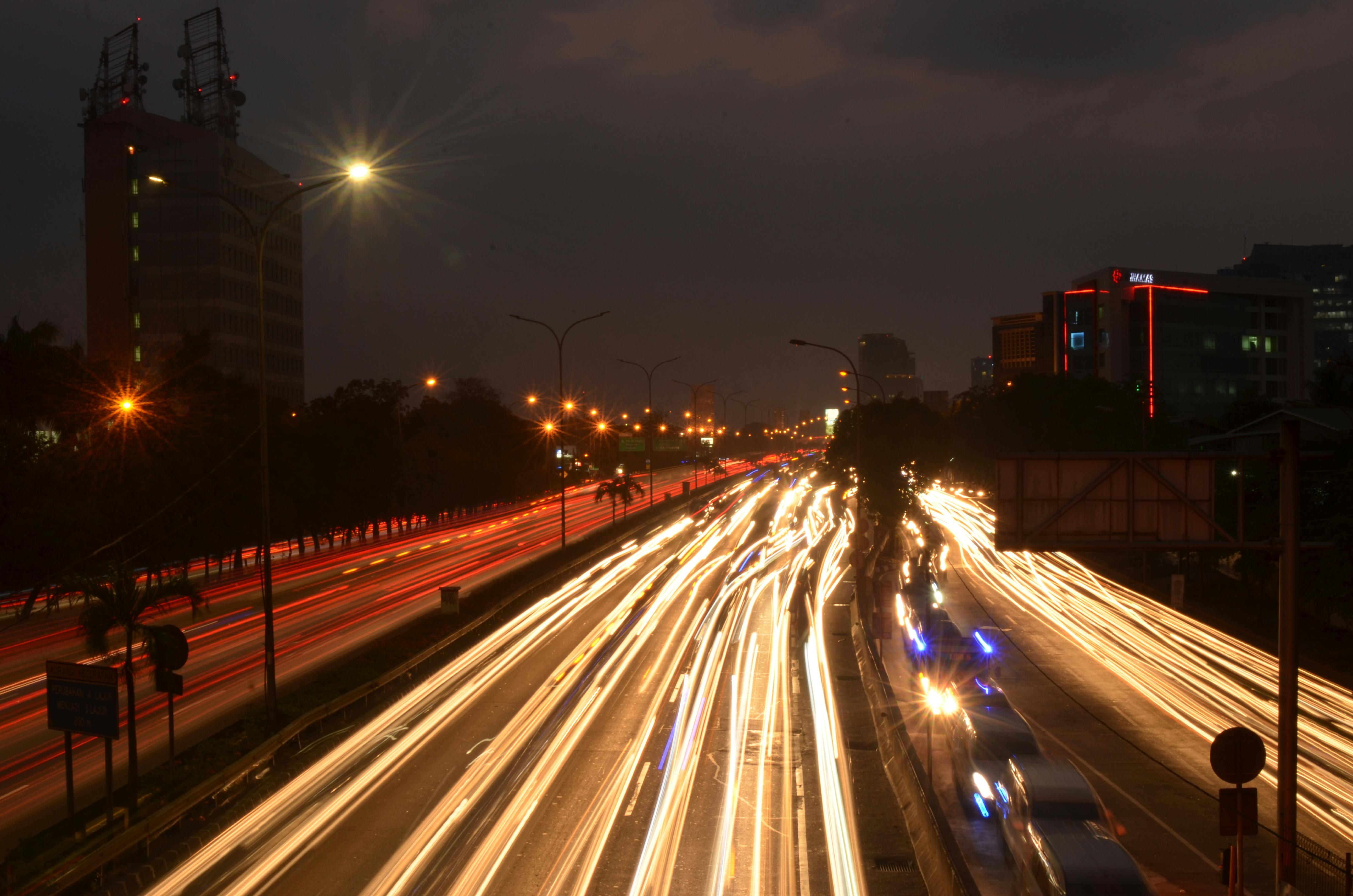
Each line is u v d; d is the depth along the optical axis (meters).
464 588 42.47
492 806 15.88
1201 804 16.72
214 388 50.81
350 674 25.28
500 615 34.38
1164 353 115.69
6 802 16.80
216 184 101.25
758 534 64.94
